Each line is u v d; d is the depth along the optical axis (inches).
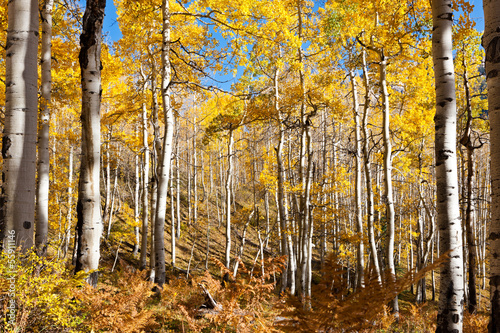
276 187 574.9
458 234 151.6
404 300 754.2
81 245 141.6
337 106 452.1
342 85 501.0
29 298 105.7
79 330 127.3
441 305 148.6
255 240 1030.4
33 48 147.7
